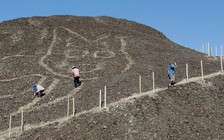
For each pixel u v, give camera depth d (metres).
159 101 34.84
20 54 59.06
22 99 44.91
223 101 36.12
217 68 49.03
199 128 31.06
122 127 31.23
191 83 39.25
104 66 51.94
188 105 34.94
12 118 40.38
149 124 31.25
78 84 45.81
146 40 65.31
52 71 52.09
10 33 67.75
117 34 66.69
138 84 40.97
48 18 75.62
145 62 51.53
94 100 39.16
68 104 37.44
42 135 33.38
